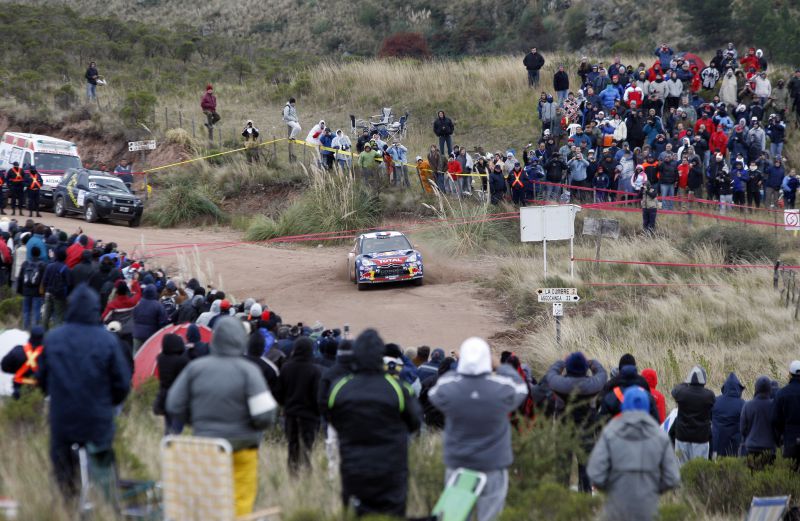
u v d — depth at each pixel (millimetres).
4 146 130750
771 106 130250
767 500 34031
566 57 168750
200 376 24078
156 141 142625
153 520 24703
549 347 68062
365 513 24094
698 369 42781
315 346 45875
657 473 26156
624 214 106562
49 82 169875
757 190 108938
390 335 71938
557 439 31516
